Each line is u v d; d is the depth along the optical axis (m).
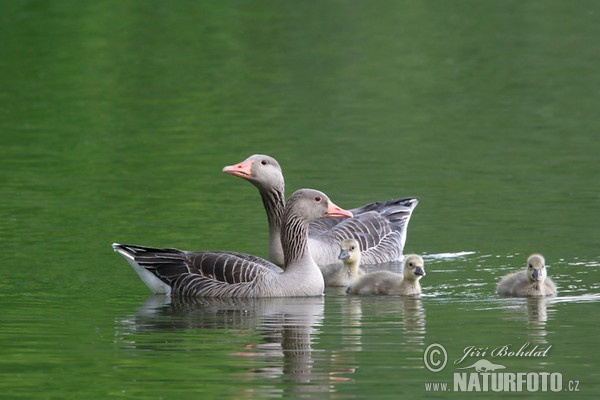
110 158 29.14
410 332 16.39
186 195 25.59
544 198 24.66
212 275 19.02
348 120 32.88
